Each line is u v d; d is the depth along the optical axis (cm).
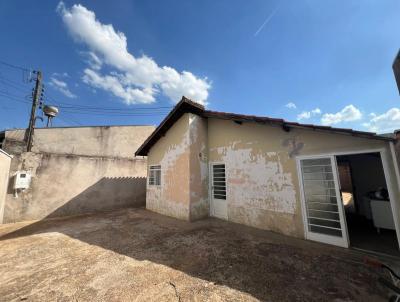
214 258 359
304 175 462
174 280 290
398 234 340
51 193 759
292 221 471
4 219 655
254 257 359
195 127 675
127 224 623
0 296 260
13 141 738
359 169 670
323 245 408
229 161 631
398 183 340
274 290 261
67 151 943
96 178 892
